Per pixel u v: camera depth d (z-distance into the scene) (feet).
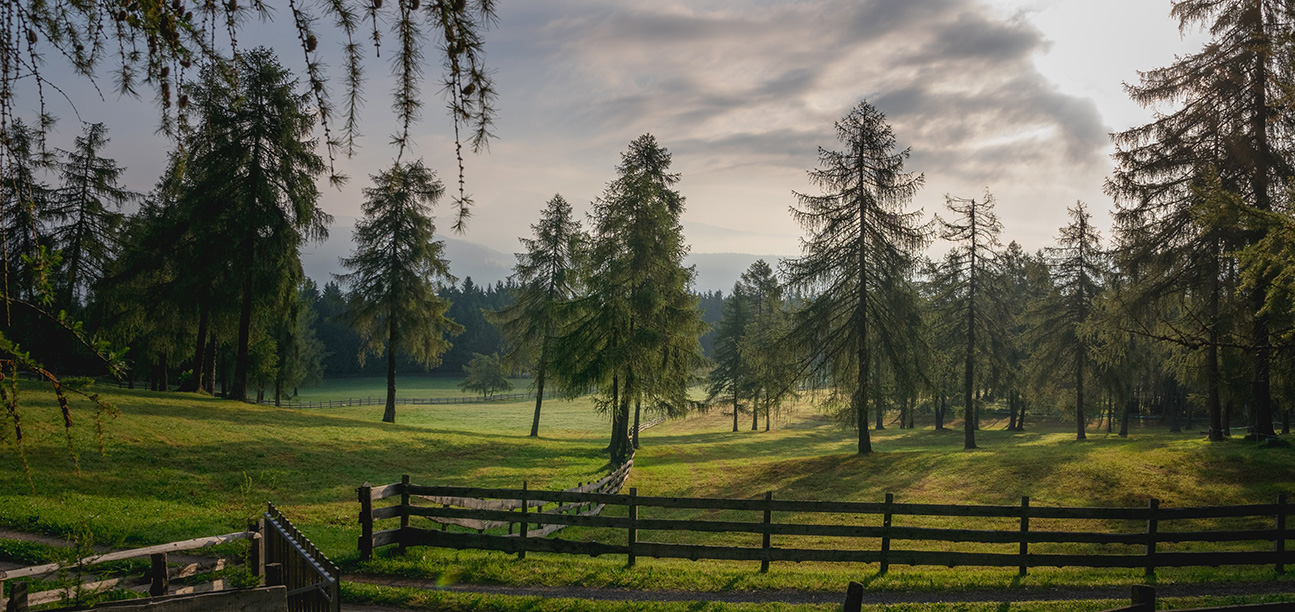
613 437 110.32
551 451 118.11
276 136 94.17
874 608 30.71
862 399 98.89
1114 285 81.87
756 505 37.68
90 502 49.16
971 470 81.25
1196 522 57.93
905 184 96.89
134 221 122.52
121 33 9.41
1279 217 34.96
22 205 8.81
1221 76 71.36
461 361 422.00
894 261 97.96
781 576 36.47
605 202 100.12
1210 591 34.71
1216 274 73.31
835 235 100.37
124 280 106.52
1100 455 80.79
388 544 37.73
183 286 103.19
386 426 119.34
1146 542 37.27
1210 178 40.88
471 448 108.37
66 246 104.17
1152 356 129.80
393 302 127.44
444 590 33.01
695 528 37.32
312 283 119.34
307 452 84.17
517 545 36.50
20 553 34.09
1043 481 73.36
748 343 205.77
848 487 79.97
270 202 101.35
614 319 98.17
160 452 70.49
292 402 271.69
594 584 34.55
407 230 126.62
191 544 24.29
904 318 98.63
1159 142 76.74
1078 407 128.98
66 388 8.82
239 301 109.60
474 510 37.47
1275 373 66.23
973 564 36.70
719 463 105.29
